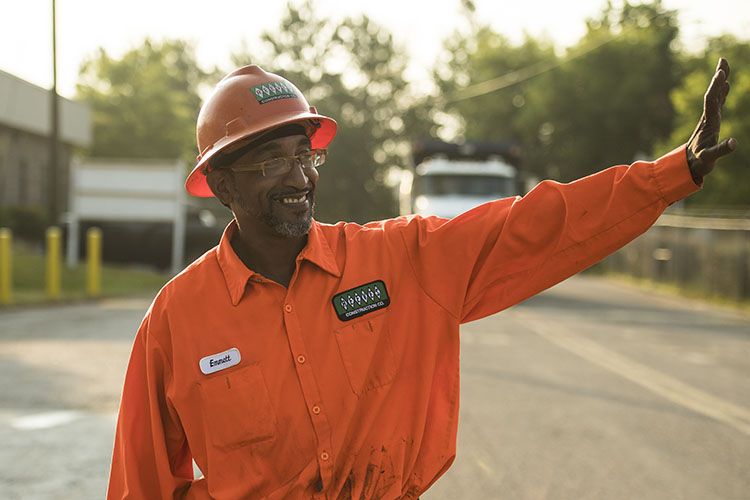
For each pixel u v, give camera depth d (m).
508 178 25.45
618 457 6.78
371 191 74.81
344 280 2.52
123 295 21.77
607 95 54.47
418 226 2.63
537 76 58.25
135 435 2.59
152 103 55.97
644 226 2.54
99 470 6.22
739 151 39.44
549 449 7.00
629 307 22.23
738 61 49.56
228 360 2.47
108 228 28.77
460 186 25.22
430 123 76.00
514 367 11.20
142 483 2.59
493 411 8.41
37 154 39.00
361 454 2.48
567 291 28.41
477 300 2.64
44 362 10.72
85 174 26.27
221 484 2.48
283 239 2.56
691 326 17.47
